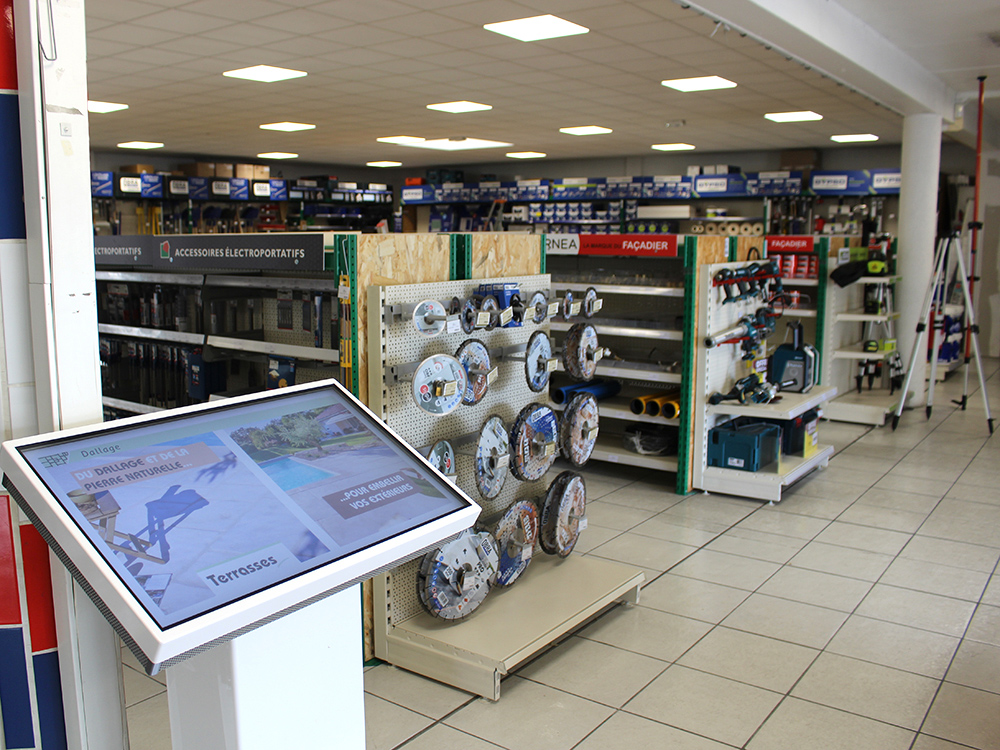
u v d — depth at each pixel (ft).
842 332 25.16
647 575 12.84
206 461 5.30
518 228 49.11
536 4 16.22
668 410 17.39
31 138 5.54
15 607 5.89
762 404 16.85
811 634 10.83
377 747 8.27
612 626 11.07
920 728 8.65
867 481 18.16
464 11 16.76
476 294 10.69
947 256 27.96
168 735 8.61
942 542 14.32
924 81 24.71
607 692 9.39
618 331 18.07
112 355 15.12
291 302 12.58
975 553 13.79
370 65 22.03
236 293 13.32
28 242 5.71
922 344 26.12
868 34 20.26
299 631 5.40
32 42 5.43
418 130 35.53
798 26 16.55
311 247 9.81
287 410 6.06
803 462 17.62
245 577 4.63
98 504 4.65
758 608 11.63
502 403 11.44
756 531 14.89
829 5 17.94
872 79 21.40
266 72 23.12
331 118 31.78
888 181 37.24
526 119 31.89
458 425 10.68
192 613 4.29
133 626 4.14
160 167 48.11
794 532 14.83
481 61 21.49
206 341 12.84
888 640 10.67
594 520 15.53
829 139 37.88
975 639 10.70
